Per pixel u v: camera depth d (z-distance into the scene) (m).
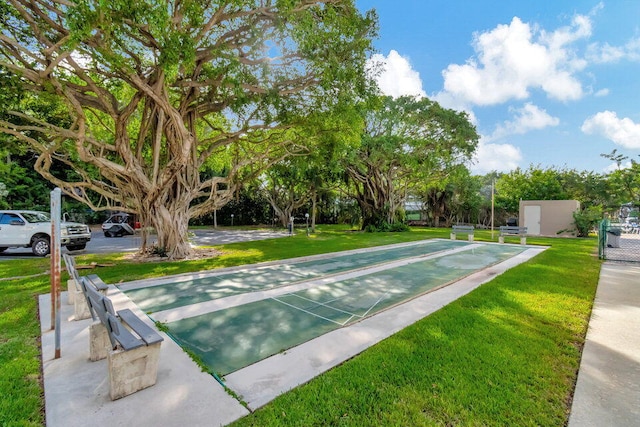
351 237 17.05
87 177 9.92
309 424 2.04
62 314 4.22
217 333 3.71
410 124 21.30
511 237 17.17
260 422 2.06
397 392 2.40
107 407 2.21
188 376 2.66
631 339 3.41
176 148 9.53
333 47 8.27
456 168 22.61
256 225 33.59
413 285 6.18
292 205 28.45
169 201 10.32
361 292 5.64
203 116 11.38
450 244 13.61
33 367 2.80
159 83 7.56
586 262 8.48
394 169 23.39
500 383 2.53
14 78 6.71
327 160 16.44
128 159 8.91
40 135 9.62
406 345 3.23
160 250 9.79
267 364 2.91
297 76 9.81
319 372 2.75
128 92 11.18
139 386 2.43
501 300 4.82
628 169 22.72
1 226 10.34
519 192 25.39
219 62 8.35
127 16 5.24
